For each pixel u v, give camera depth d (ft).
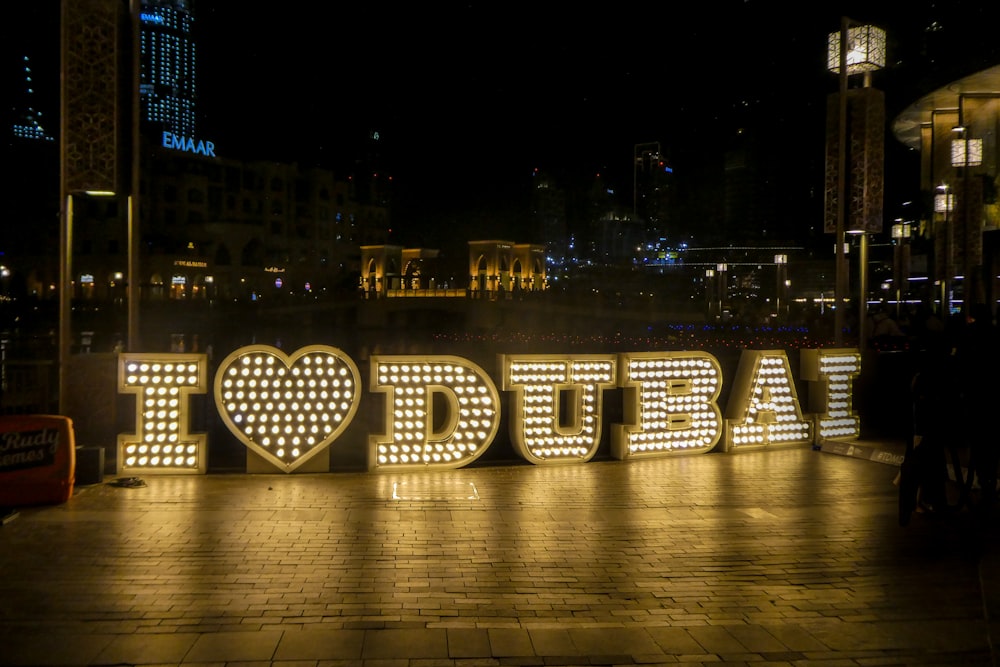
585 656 16.05
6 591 19.27
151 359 31.91
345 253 404.36
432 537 24.21
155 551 22.48
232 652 15.88
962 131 67.31
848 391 42.34
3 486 26.89
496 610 18.52
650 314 189.16
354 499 28.60
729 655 16.22
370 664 15.46
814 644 16.84
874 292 217.56
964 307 71.36
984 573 21.24
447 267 332.80
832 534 25.13
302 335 219.20
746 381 39.24
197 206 330.34
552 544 23.73
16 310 174.91
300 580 20.29
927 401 26.22
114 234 293.84
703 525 25.98
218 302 236.22
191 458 32.22
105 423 34.30
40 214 292.40
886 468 35.24
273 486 30.55
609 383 36.06
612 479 32.53
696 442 38.01
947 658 16.21
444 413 37.99
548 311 205.98
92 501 28.07
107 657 15.58
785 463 36.29
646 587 20.25
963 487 27.12
